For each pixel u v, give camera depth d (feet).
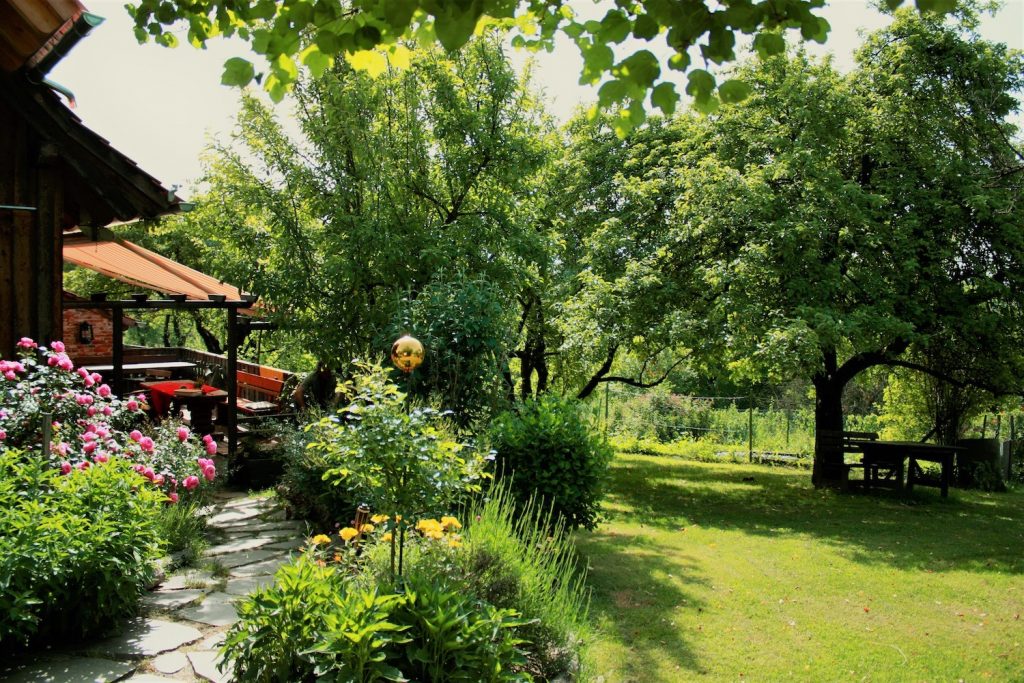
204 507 22.33
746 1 7.47
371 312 30.32
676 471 51.08
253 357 69.56
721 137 44.62
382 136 32.24
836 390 45.32
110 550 13.01
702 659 15.16
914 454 40.83
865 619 18.39
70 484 13.67
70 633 12.78
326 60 8.58
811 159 38.55
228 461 28.81
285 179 31.96
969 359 44.16
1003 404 48.96
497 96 34.68
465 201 35.86
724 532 29.71
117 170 20.95
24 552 11.66
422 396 22.80
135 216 21.93
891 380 55.11
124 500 13.87
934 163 40.27
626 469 51.72
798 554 25.71
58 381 18.40
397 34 7.99
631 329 40.88
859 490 42.50
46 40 18.31
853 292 38.24
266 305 32.27
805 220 37.91
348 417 13.94
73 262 33.04
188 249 66.39
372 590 10.59
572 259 50.37
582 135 53.26
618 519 32.27
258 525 22.04
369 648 9.21
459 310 24.18
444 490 12.82
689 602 19.10
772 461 56.80
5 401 17.52
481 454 15.85
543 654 11.88
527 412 21.75
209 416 32.22
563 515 20.31
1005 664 15.43
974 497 41.16
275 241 32.50
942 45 40.40
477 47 34.86
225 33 9.68
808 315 35.96
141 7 9.45
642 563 23.18
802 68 42.50
